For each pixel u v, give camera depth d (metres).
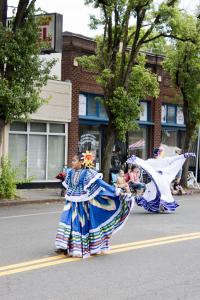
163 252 9.58
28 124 22.84
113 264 8.52
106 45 22.48
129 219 14.09
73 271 8.00
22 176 22.75
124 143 27.53
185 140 26.62
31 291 6.86
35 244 10.14
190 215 15.23
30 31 17.84
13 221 13.60
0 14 18.36
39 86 18.86
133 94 22.41
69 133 24.41
